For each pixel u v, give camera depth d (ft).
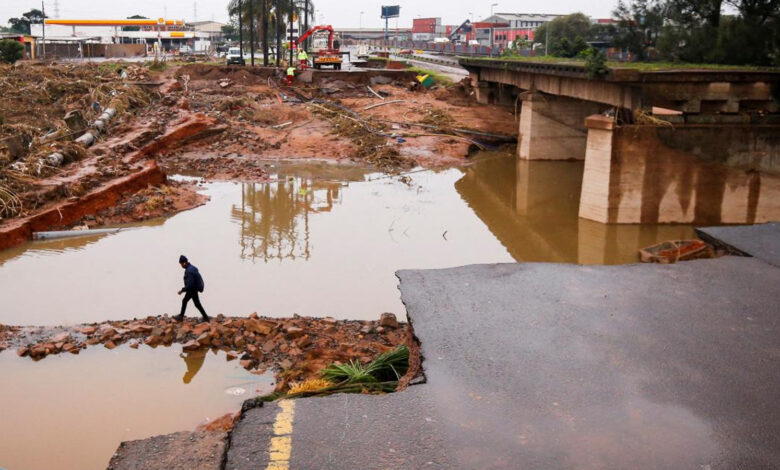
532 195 109.50
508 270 33.14
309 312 53.52
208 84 203.10
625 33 121.60
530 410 21.17
